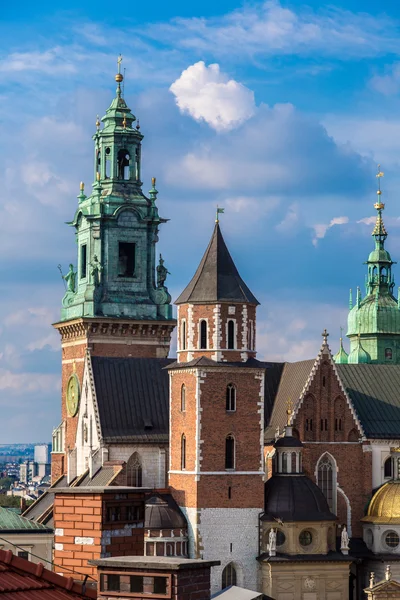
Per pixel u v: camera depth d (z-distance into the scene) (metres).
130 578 66.94
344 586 180.50
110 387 195.88
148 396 196.62
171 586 66.25
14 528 188.25
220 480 178.88
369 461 195.12
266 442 189.75
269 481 184.75
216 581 177.88
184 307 182.88
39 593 64.44
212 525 178.25
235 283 182.88
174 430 184.00
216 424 179.50
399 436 197.12
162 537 177.12
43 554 188.88
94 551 79.69
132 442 190.50
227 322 180.88
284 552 179.50
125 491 81.19
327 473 193.38
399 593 175.12
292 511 180.25
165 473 191.88
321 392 193.25
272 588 177.12
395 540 189.12
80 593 67.00
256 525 180.00
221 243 186.00
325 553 180.88
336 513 192.88
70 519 80.81
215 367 179.25
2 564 66.12
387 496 191.00
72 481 193.62
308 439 192.00
